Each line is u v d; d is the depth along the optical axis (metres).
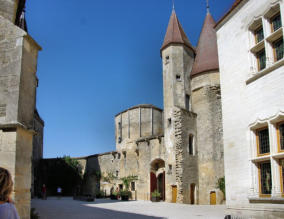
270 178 9.53
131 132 38.69
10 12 10.59
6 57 9.80
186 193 24.25
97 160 37.31
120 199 30.09
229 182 11.13
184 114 26.14
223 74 12.27
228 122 11.59
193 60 30.05
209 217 13.05
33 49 10.57
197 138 26.86
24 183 9.12
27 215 9.12
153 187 28.89
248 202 10.05
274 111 9.31
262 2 10.48
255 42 11.01
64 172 38.00
